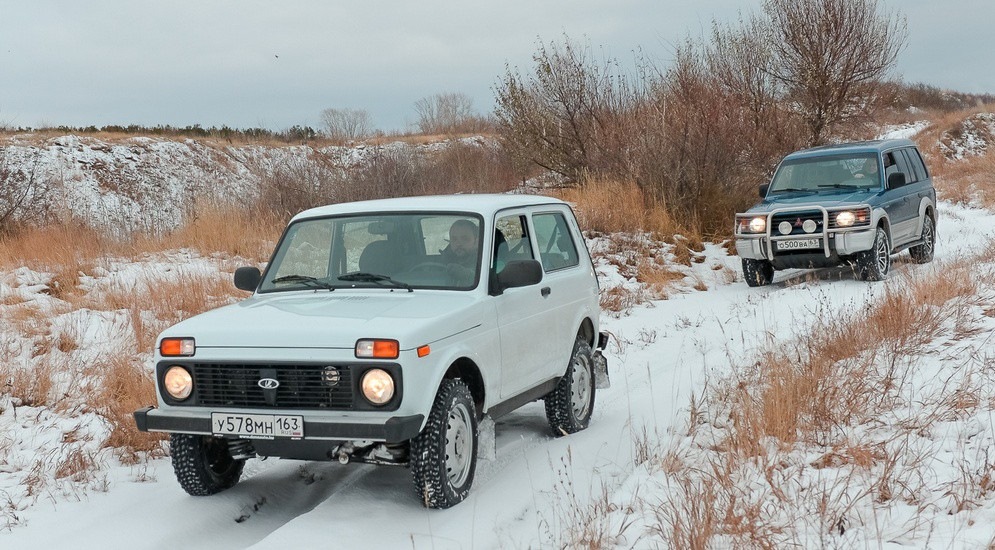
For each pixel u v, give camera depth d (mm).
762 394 7051
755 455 6105
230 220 17062
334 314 5812
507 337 6438
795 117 23891
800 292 13727
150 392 8148
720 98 20766
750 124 21625
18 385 8367
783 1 24750
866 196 14656
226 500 6188
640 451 6566
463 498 5859
